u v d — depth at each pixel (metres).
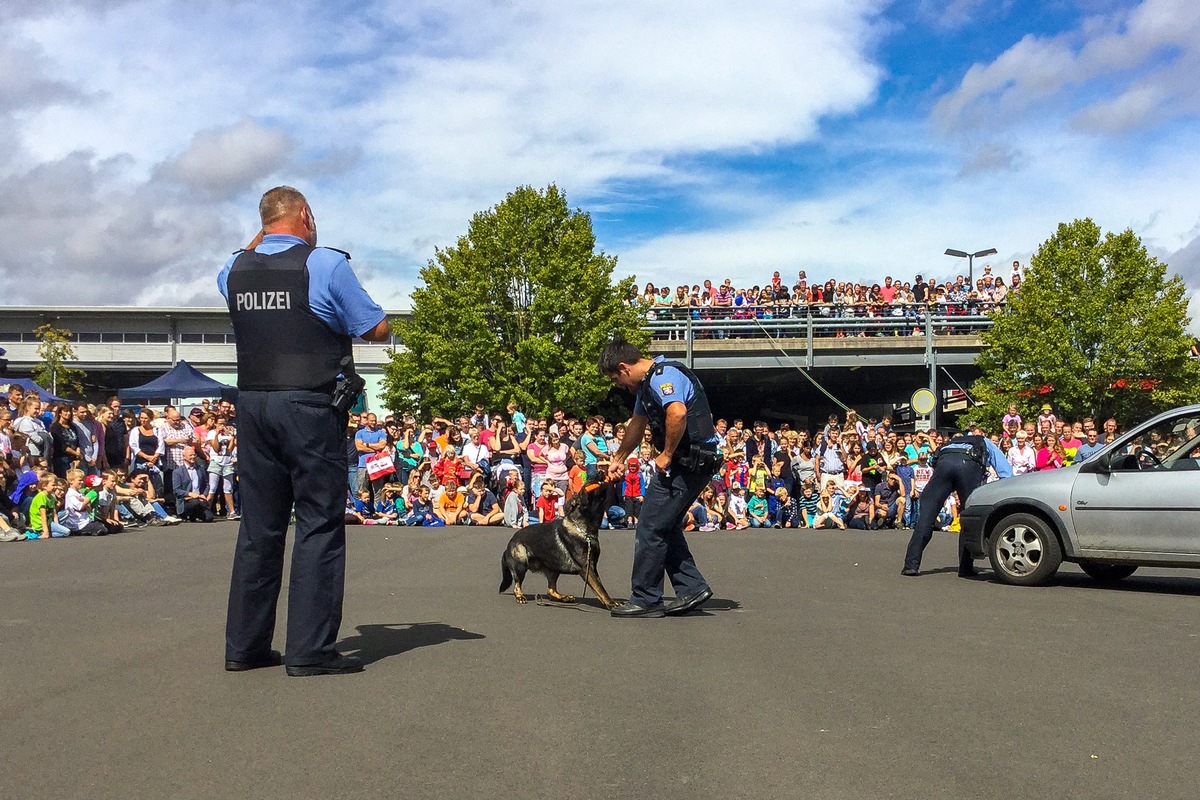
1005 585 9.41
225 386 25.06
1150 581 9.92
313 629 5.02
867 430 22.23
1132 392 33.91
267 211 5.19
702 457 7.07
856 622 6.95
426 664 5.34
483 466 19.11
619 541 14.58
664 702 4.59
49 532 14.20
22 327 46.91
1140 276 33.69
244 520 5.11
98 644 5.82
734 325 35.03
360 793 3.38
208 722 4.19
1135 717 4.39
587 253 37.12
